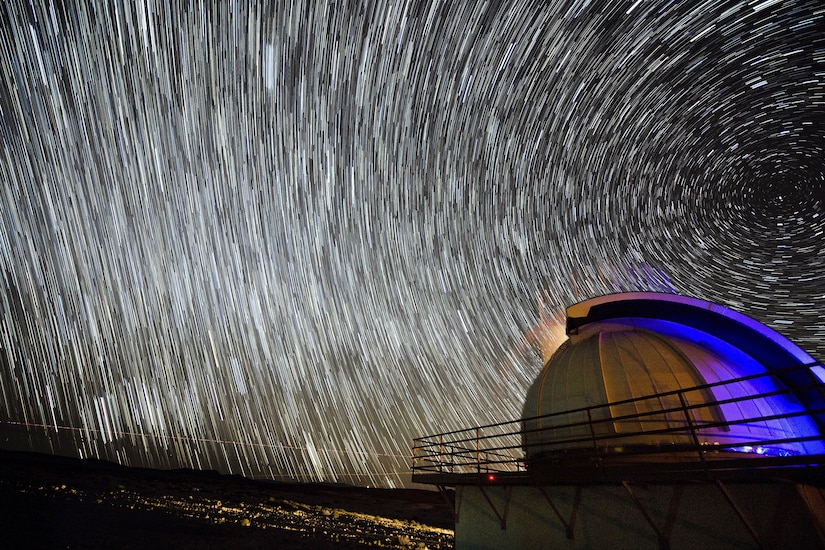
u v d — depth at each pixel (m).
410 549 18.52
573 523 9.34
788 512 6.57
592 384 10.70
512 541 10.64
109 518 17.64
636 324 12.77
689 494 7.72
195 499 30.06
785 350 10.50
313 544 16.84
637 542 8.20
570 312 13.70
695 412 9.52
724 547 7.09
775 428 9.70
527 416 11.94
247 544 15.12
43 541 12.44
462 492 12.62
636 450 9.42
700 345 11.62
